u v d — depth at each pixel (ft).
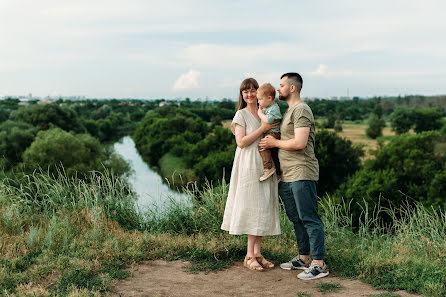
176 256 14.71
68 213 18.22
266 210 13.05
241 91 13.25
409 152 89.81
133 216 19.34
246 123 13.10
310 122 12.10
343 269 13.38
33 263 13.17
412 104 479.41
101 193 20.27
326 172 99.45
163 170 155.74
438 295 10.69
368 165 93.56
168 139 211.61
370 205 64.64
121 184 20.39
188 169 144.36
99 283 11.57
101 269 12.75
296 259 13.70
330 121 321.11
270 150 13.01
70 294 10.22
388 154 92.48
